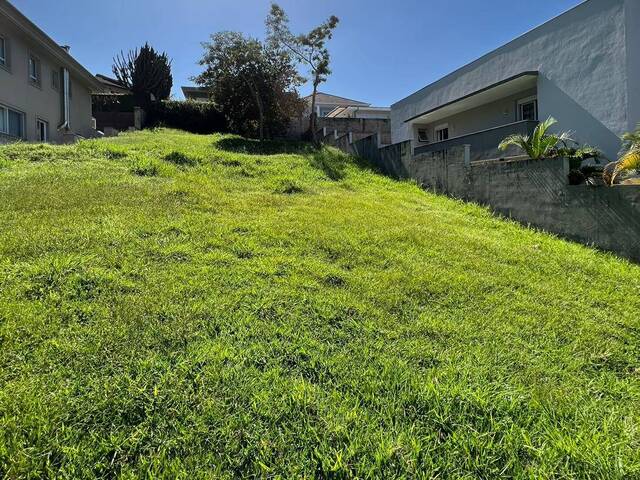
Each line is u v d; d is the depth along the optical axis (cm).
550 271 559
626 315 433
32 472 196
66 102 1736
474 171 973
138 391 249
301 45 1992
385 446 229
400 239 613
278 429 234
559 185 784
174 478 201
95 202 618
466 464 224
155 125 2370
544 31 1202
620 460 230
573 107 1120
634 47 990
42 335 291
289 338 325
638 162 719
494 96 1455
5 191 634
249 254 493
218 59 1977
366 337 340
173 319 329
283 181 988
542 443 242
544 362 329
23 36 1416
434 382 286
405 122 1950
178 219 581
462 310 407
